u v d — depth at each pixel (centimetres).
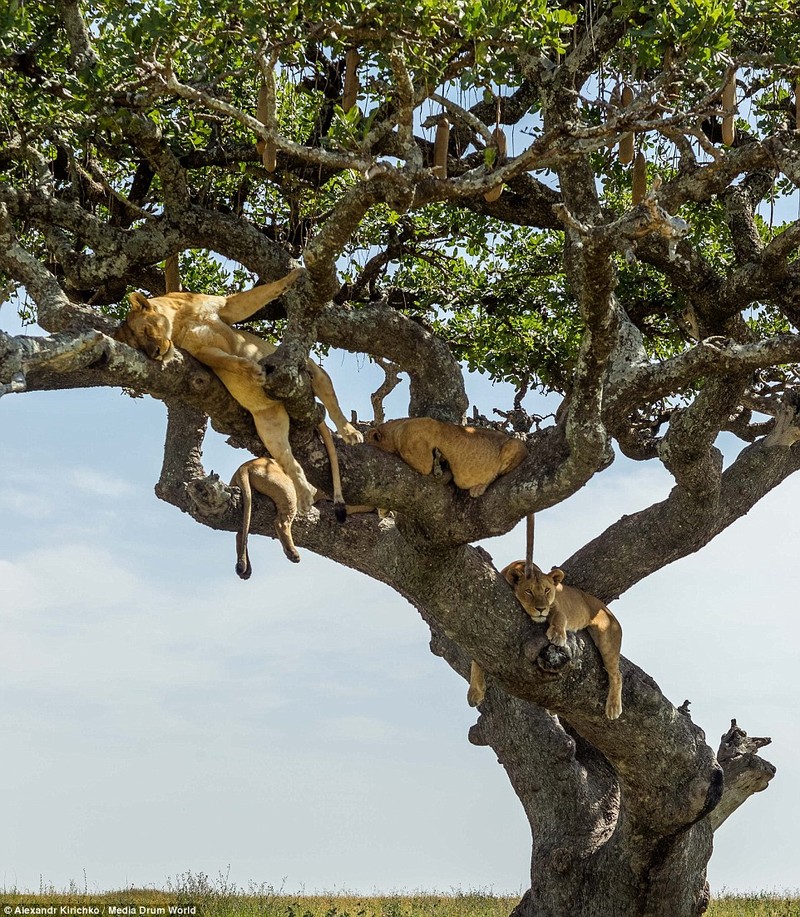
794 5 1580
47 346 1255
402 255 2281
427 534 1577
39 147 1964
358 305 2233
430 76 1456
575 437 1469
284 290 1460
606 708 1683
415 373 1833
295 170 1952
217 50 1568
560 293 2300
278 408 1465
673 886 1833
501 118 1916
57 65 1728
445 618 1648
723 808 1925
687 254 1755
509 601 1638
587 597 1719
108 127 1677
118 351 1330
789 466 1916
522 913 1919
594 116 1834
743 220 1869
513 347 2289
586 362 1422
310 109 1970
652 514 1858
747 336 1841
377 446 1580
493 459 1552
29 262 1606
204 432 1995
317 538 1859
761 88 1928
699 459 1720
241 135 1988
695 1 1397
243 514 1661
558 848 1886
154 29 1400
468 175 1428
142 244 1778
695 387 2203
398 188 1337
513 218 1972
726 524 1886
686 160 1647
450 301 2303
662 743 1711
